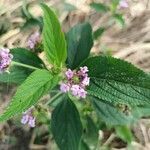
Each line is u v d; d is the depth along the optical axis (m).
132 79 0.16
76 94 0.17
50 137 0.28
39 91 0.16
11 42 0.32
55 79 0.16
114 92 0.17
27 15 0.30
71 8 0.32
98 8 0.29
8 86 0.28
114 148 0.28
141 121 0.28
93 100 0.22
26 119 0.21
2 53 0.18
